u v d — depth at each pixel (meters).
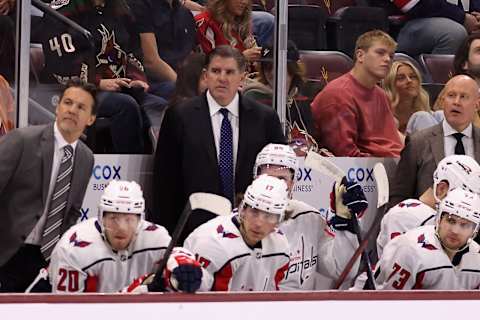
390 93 18.97
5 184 14.86
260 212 13.04
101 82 17.17
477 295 11.80
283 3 18.12
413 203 15.70
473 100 17.75
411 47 19.88
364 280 14.93
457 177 15.42
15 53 16.47
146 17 17.52
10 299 10.55
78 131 15.05
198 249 13.42
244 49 18.02
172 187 16.50
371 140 18.56
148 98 17.53
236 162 16.44
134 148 17.34
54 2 16.95
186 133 16.36
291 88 18.30
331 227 14.84
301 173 18.03
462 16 20.30
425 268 13.94
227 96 16.41
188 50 17.77
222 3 17.83
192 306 11.09
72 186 15.10
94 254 13.06
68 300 10.73
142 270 13.42
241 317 11.21
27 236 14.82
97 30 17.16
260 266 13.64
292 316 11.34
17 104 16.48
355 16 19.17
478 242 16.59
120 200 12.85
